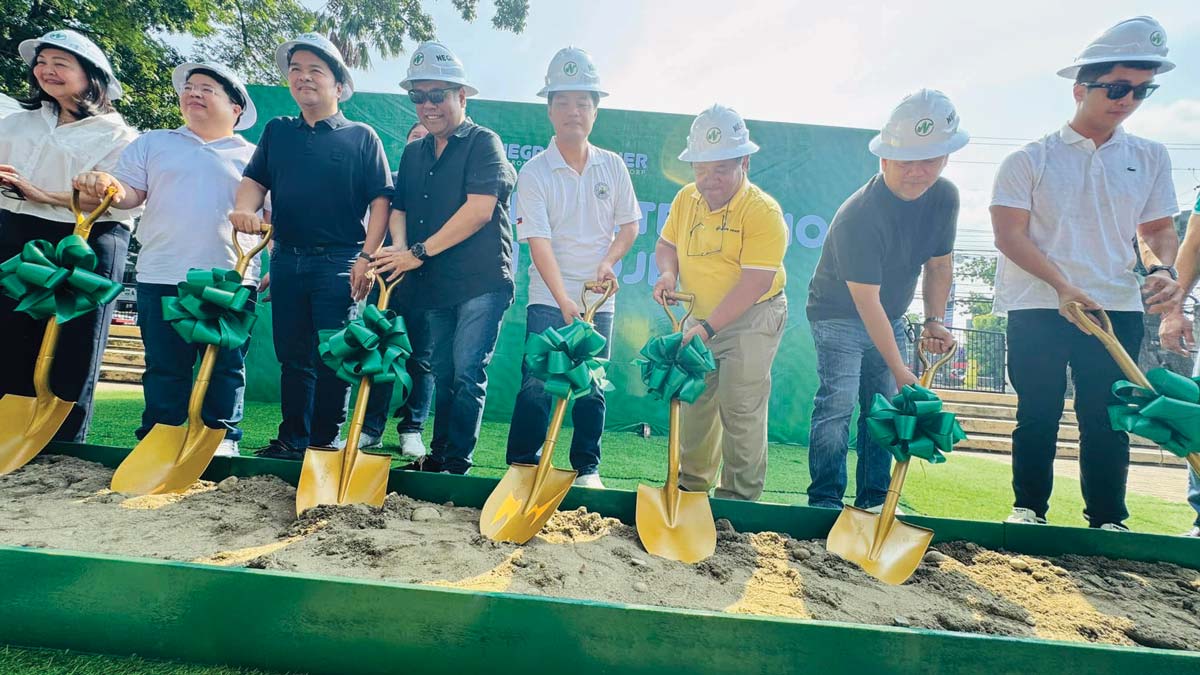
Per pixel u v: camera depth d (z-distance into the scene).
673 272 2.24
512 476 1.63
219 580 1.01
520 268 4.71
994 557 1.57
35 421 1.79
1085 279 1.97
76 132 2.15
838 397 2.05
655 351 1.65
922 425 1.56
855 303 1.98
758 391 2.00
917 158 1.83
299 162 2.15
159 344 2.14
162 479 1.65
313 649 1.00
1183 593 1.42
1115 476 1.93
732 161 1.92
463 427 2.08
